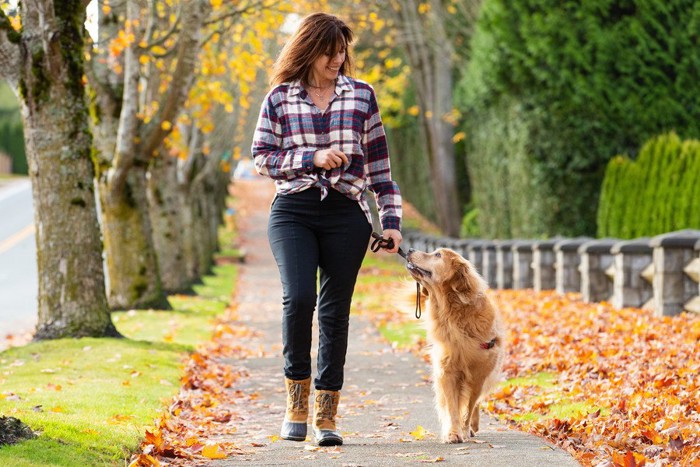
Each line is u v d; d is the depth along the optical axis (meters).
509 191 27.88
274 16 17.53
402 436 6.96
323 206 6.07
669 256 13.41
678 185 20.05
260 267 37.03
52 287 12.10
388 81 33.72
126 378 9.52
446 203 34.72
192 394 9.15
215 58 19.55
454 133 42.16
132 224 18.25
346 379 10.43
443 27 33.09
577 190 24.41
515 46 24.56
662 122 23.05
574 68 23.53
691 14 22.72
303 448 6.23
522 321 14.17
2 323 19.22
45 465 5.21
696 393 7.31
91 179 12.29
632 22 22.86
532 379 9.59
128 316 17.06
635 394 7.54
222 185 54.69
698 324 11.55
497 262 23.06
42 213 12.07
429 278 6.62
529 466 5.50
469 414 6.85
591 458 5.84
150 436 6.37
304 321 6.09
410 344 13.44
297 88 6.09
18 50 11.59
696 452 5.71
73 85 11.94
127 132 16.47
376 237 6.32
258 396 9.49
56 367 9.94
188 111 24.12
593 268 16.72
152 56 16.31
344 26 6.10
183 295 22.98
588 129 23.78
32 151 12.03
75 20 11.78
